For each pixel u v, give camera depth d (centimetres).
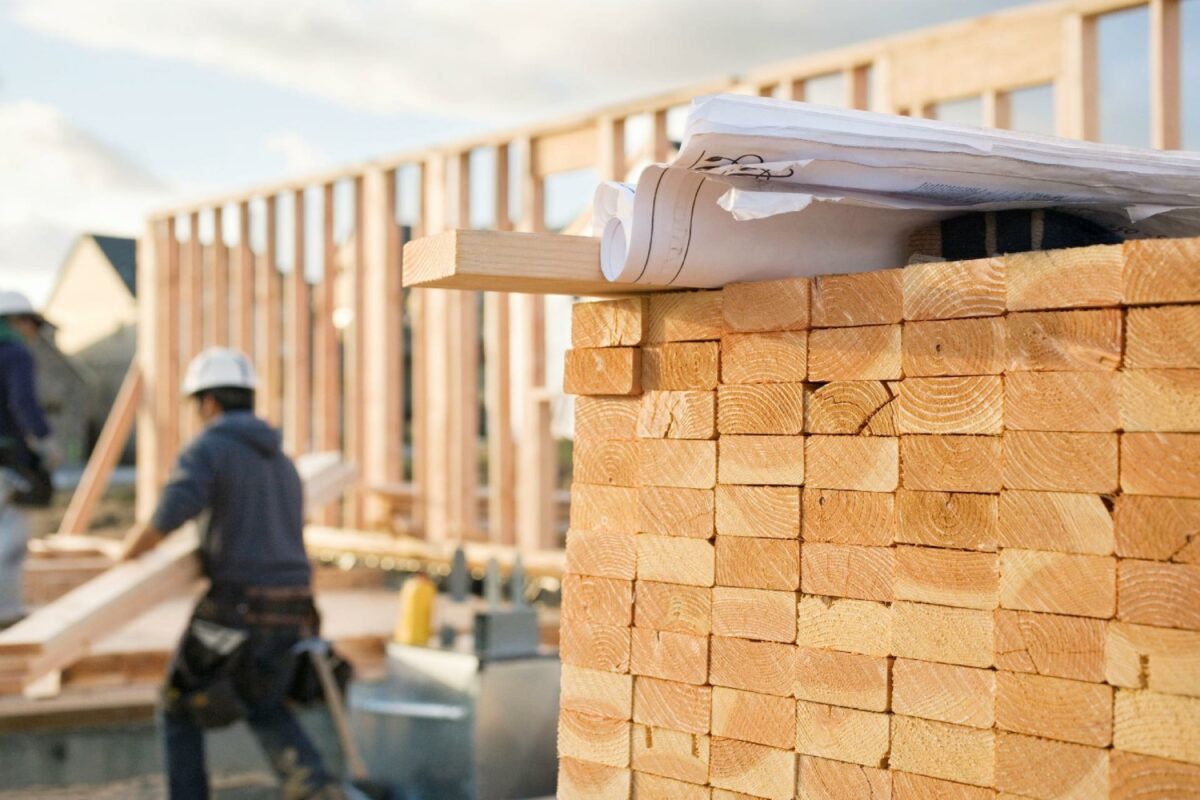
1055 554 123
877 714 135
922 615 131
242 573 430
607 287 149
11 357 561
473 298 662
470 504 658
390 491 695
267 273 784
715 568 148
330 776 413
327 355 747
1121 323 119
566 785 161
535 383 601
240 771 443
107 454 880
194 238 859
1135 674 118
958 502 129
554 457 605
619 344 158
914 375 133
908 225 151
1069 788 121
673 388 153
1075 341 122
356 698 434
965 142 131
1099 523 120
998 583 126
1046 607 123
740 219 138
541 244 139
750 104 127
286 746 416
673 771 151
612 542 158
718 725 147
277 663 429
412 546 671
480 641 393
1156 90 387
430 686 398
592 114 569
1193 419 115
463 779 382
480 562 625
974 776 128
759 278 146
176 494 427
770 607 143
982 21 432
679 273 141
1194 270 115
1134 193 143
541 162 609
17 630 446
